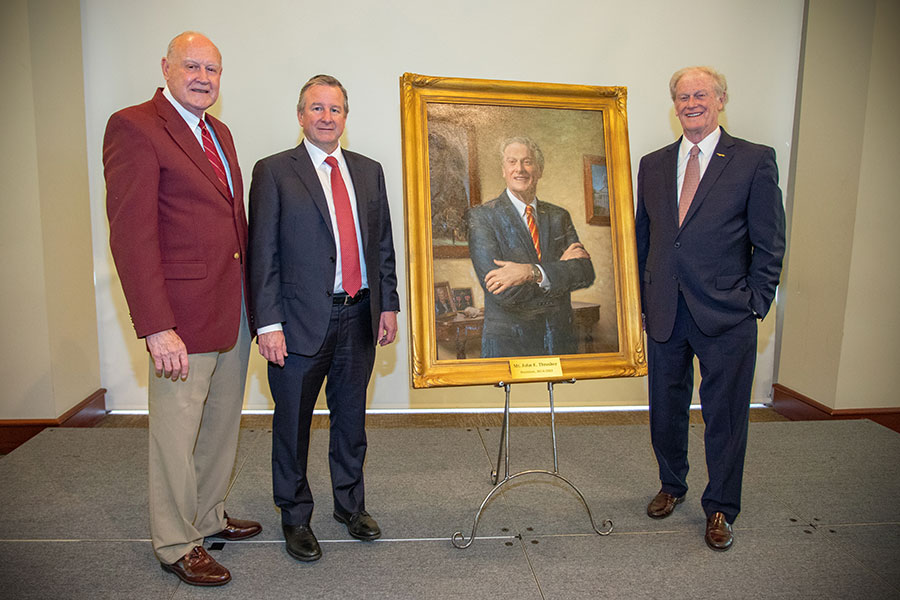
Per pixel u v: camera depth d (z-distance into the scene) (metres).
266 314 1.93
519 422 3.58
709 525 2.23
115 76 3.35
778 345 3.91
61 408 3.23
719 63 3.60
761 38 3.59
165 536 1.93
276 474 2.12
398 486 2.66
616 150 2.30
